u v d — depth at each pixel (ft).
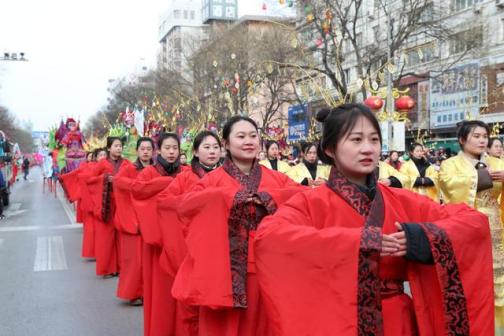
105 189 27.66
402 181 24.97
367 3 102.42
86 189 32.55
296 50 81.35
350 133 8.50
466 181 16.98
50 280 28.35
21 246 39.19
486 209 17.08
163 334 17.53
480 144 17.29
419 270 8.61
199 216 12.96
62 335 19.74
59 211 64.85
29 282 27.94
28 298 24.77
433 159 54.90
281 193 12.64
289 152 57.77
